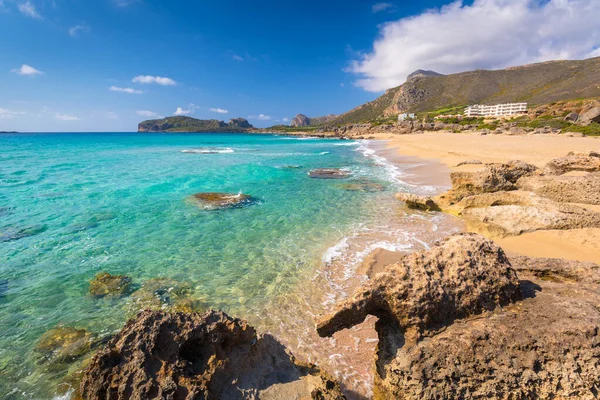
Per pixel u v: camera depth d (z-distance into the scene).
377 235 10.66
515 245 8.72
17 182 18.94
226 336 4.19
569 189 10.83
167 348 3.88
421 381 3.71
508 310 4.29
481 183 12.88
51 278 7.76
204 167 27.59
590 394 3.43
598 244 7.83
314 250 9.49
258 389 3.90
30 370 4.94
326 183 19.92
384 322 4.44
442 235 10.55
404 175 22.48
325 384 4.06
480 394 3.63
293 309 6.62
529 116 75.44
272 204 14.73
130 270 8.24
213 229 11.33
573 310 4.11
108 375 3.66
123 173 23.36
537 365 3.62
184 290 7.32
